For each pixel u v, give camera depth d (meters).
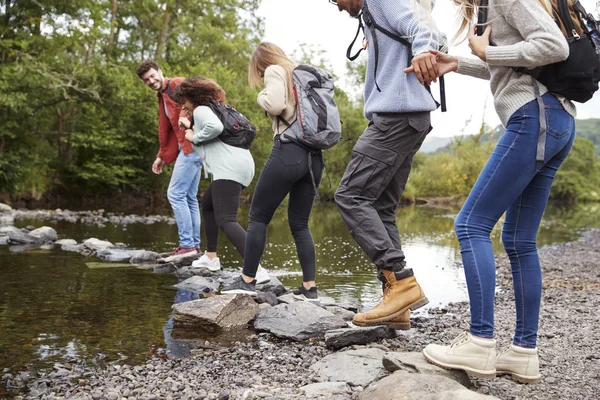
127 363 2.79
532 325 2.43
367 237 2.94
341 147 30.70
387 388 2.10
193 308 3.58
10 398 2.28
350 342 3.06
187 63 23.84
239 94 23.88
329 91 3.69
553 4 2.17
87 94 17.47
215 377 2.58
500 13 2.23
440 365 2.32
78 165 20.11
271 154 3.75
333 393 2.29
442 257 7.68
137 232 9.01
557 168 2.44
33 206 16.33
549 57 2.10
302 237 4.04
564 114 2.24
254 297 3.96
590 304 4.48
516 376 2.43
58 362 2.75
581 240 11.83
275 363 2.82
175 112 5.45
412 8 2.69
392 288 2.96
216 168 4.54
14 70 15.52
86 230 8.96
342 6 3.09
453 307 4.39
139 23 24.03
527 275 2.44
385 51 2.87
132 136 20.55
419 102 2.84
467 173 39.38
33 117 17.22
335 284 5.16
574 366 2.70
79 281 4.70
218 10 26.56
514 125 2.25
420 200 37.41
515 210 2.48
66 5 17.14
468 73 2.56
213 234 5.27
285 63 3.74
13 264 5.37
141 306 3.94
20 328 3.31
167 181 21.56
